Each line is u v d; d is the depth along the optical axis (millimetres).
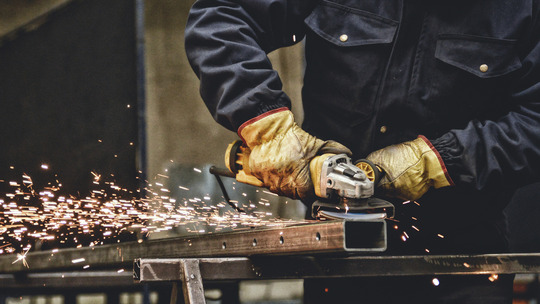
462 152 1773
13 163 5246
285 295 6648
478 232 2051
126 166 5223
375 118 1930
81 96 5277
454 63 1859
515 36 1867
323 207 1636
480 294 1982
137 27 5312
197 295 1587
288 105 1792
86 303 5793
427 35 1888
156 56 5797
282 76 5820
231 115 1752
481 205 1989
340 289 2082
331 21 1944
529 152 1802
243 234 1680
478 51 1855
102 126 5242
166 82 5820
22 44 5301
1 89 5324
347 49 1919
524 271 1797
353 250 1368
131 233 4645
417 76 1892
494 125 1824
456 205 1979
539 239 4148
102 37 5301
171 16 5840
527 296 4168
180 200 5777
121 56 5309
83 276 2955
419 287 2020
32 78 5320
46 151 5242
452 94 1890
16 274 2986
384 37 1877
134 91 5305
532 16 1885
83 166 5199
